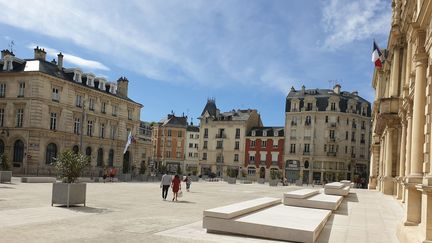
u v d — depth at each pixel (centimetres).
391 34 2812
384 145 3303
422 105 1198
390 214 1766
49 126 5022
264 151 8594
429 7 1045
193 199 2253
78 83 5506
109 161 6169
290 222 1124
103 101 6009
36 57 5203
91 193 2338
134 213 1469
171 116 10788
